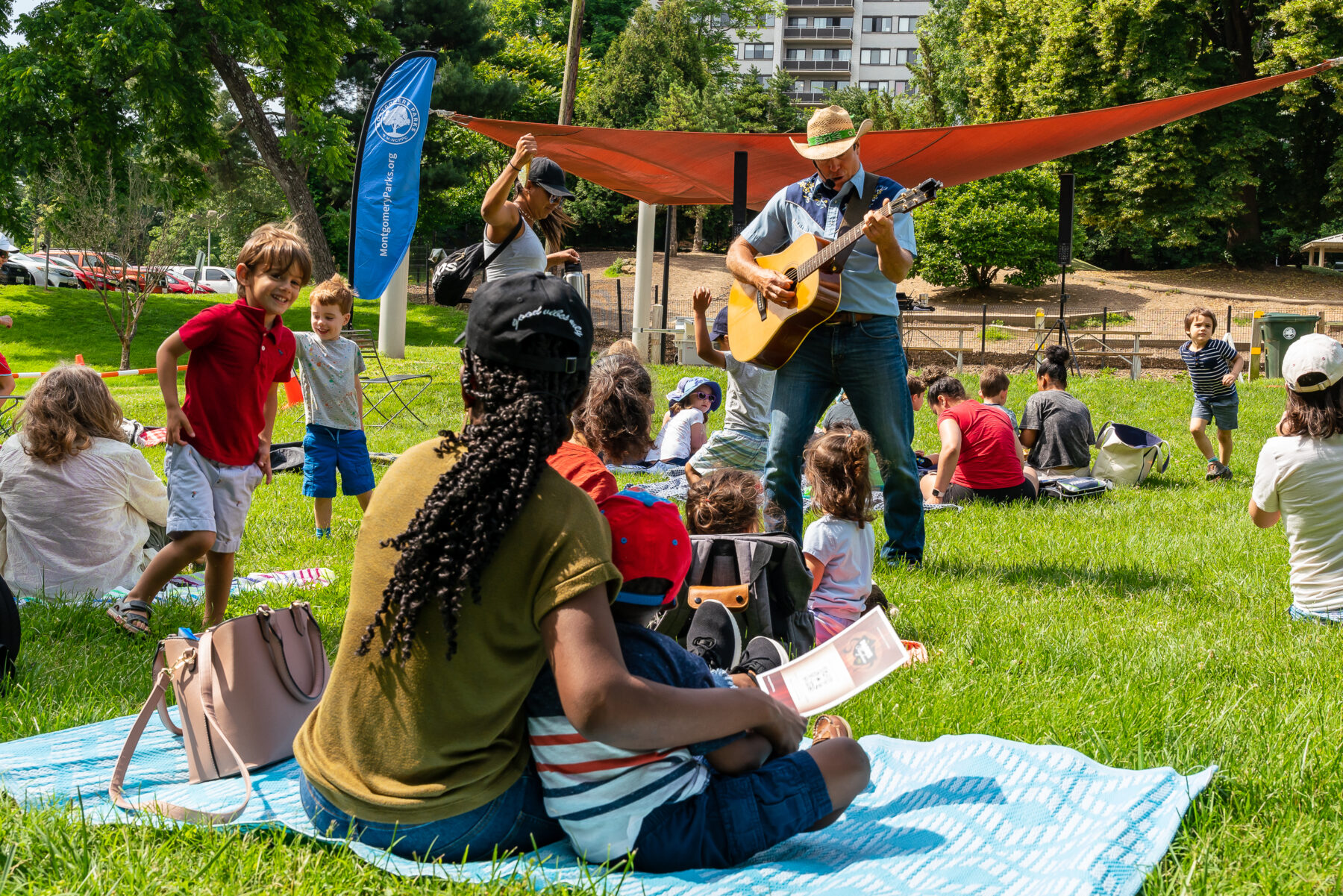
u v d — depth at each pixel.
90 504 5.33
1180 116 11.52
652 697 1.95
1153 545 6.82
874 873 2.25
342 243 44.09
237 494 4.60
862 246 5.59
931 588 5.62
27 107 25.67
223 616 4.70
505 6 52.28
